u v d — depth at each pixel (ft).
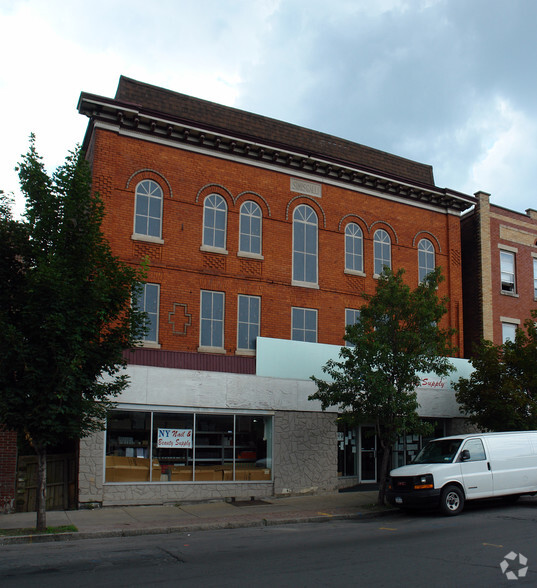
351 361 53.98
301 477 61.26
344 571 27.63
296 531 41.32
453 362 74.38
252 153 67.72
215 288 63.46
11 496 48.26
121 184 60.18
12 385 39.47
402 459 71.20
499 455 50.08
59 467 52.49
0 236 40.96
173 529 42.16
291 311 67.46
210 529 43.29
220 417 58.59
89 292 40.73
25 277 40.55
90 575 27.71
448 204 80.23
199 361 60.95
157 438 55.36
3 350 38.32
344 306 70.69
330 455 63.31
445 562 29.19
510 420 62.34
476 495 47.93
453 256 79.30
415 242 77.51
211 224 64.75
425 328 54.13
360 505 53.42
